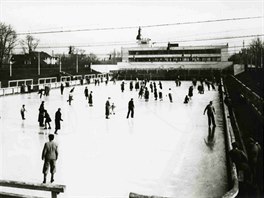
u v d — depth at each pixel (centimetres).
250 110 1750
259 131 1334
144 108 2572
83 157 1189
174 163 1105
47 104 2812
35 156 1209
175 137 1526
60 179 952
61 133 1648
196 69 7775
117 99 3222
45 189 584
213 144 1371
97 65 8881
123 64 8419
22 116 2062
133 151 1272
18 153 1253
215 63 7769
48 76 5975
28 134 1623
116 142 1431
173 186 890
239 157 853
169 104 2808
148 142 1429
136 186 894
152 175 984
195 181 928
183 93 3778
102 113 2341
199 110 2416
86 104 2842
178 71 7569
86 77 6262
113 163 1110
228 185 891
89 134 1614
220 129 1706
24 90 3769
